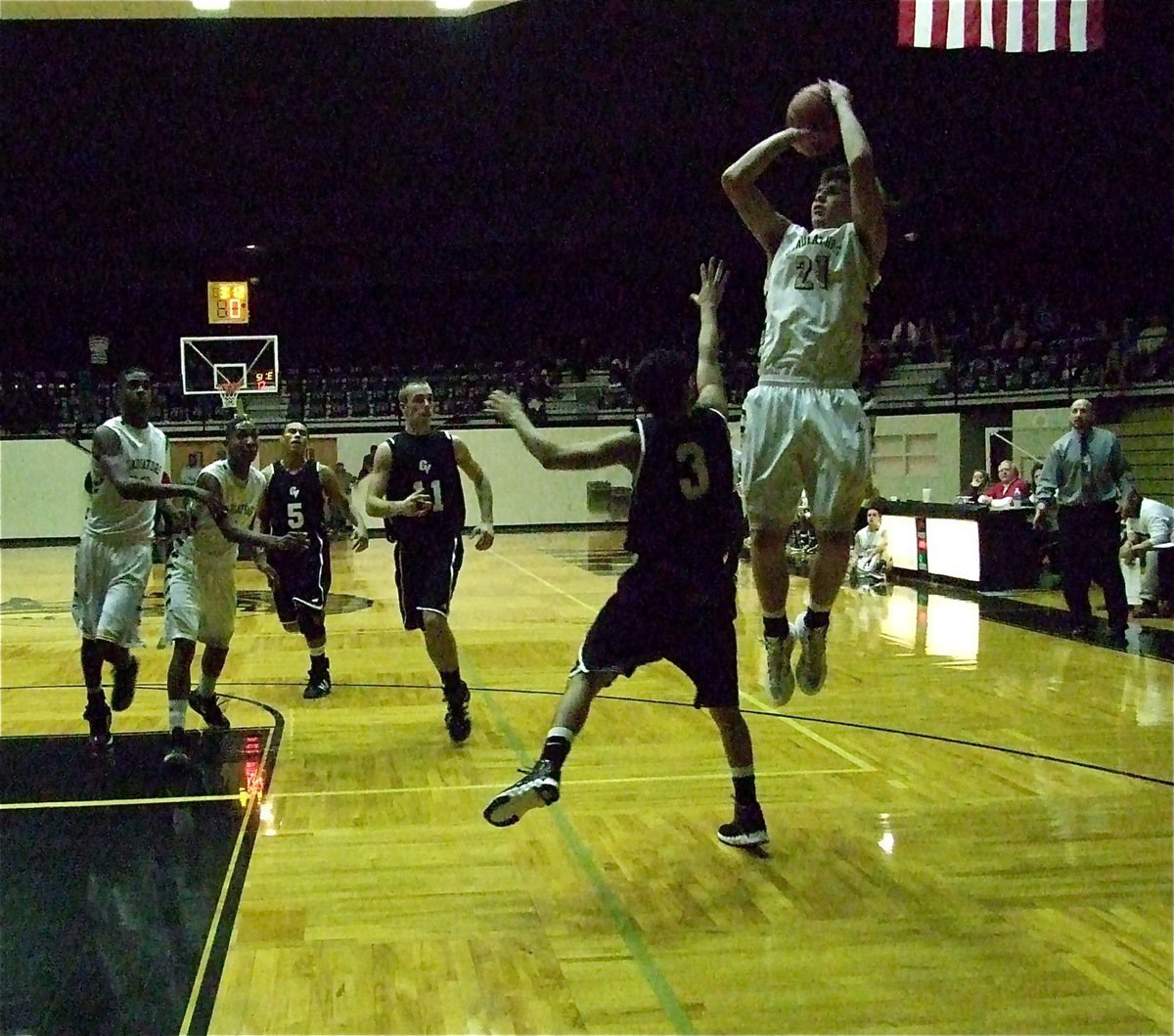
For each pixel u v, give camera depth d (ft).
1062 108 58.13
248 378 85.25
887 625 34.17
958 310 80.02
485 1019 10.00
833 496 13.48
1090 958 11.23
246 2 26.61
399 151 73.82
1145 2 46.73
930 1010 10.16
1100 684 25.18
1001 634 32.27
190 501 20.15
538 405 89.56
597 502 89.04
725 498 13.60
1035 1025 9.86
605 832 15.35
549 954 11.41
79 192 79.25
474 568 55.98
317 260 93.15
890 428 67.87
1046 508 32.53
